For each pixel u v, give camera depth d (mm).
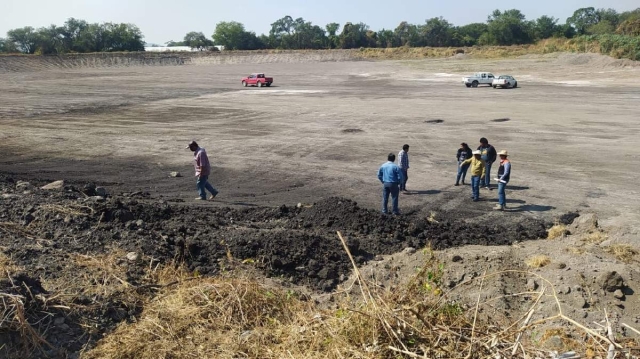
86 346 6434
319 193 16766
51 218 9828
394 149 23250
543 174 18875
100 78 69375
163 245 9359
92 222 10031
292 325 6781
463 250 10016
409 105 38125
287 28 157375
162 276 8320
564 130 27016
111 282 7664
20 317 6188
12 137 25828
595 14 143250
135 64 107500
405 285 7184
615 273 7793
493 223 13773
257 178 18656
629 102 37156
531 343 5781
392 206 14750
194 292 7516
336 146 23953
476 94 45031
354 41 147625
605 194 16375
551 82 55000
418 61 98188
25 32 130000
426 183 17953
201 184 15711
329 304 8258
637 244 10109
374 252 10594
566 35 127125
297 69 87562
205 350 6453
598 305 7535
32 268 7695
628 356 4980
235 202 15617
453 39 143750
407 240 11305
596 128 27406
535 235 12469
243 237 10078
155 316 7031
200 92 49094
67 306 6754
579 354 5438
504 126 28500
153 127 29141
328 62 109188
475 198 15836
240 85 57156
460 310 6422
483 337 5512
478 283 8383
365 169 19891
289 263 9484
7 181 15648
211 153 22625
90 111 35594
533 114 32531
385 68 84250
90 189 14234
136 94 47188
